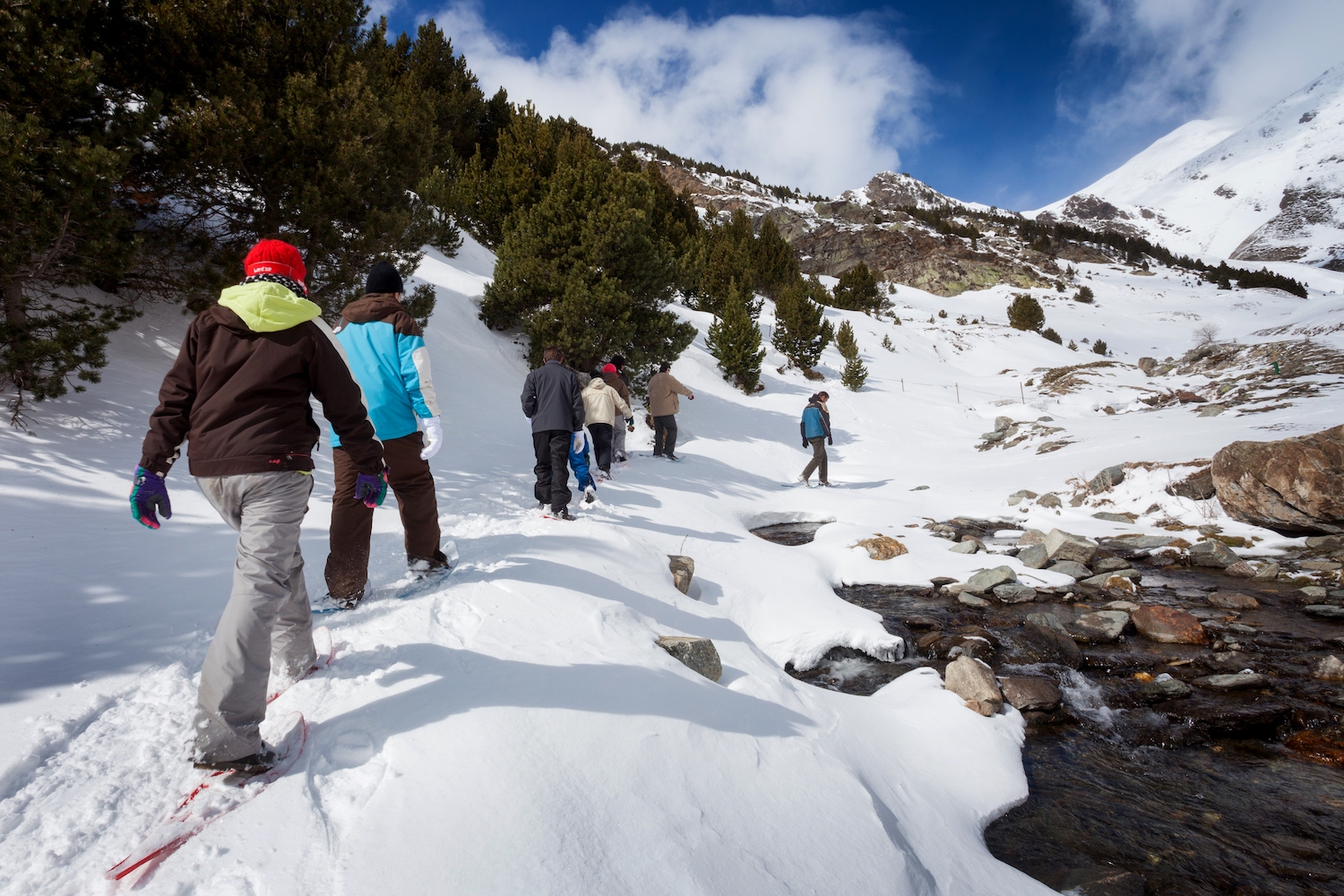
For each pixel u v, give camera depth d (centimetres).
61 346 441
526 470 691
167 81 588
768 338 2655
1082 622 448
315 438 204
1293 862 214
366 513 281
